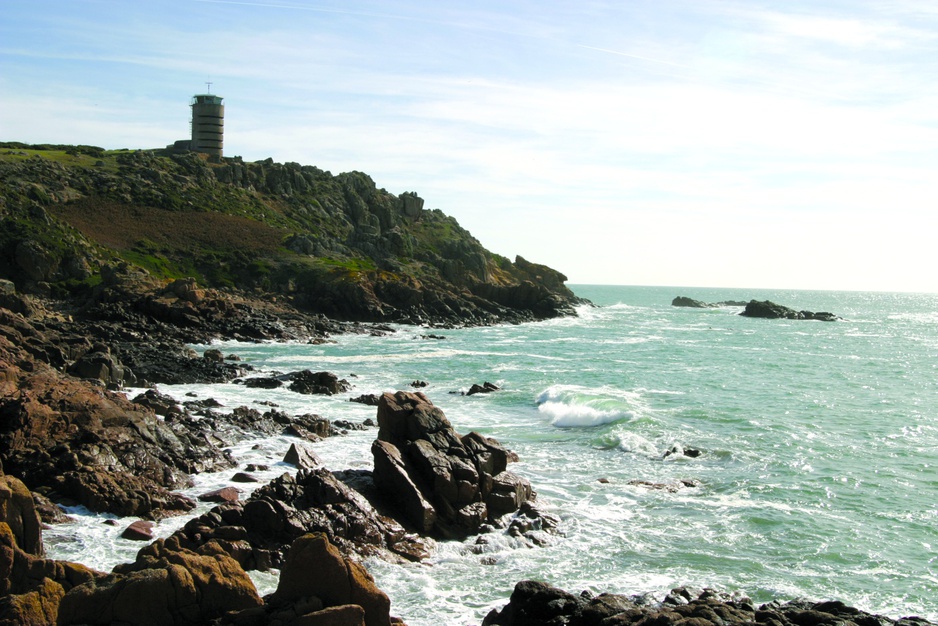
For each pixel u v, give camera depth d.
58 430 28.53
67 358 48.91
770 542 25.19
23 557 16.41
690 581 22.14
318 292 118.50
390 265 143.00
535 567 22.91
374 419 42.88
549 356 80.38
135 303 88.75
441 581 21.67
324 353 77.25
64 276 104.12
